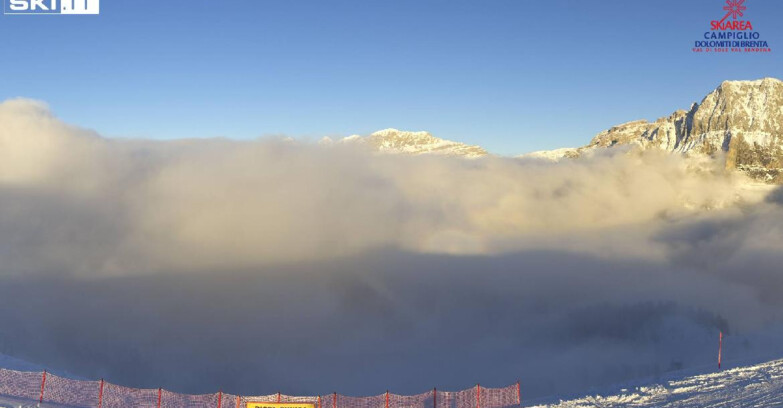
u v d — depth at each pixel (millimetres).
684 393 29875
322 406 37094
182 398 36125
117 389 36344
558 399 34125
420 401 39781
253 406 30062
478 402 36438
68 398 33250
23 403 31250
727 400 27266
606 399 31156
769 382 29422
